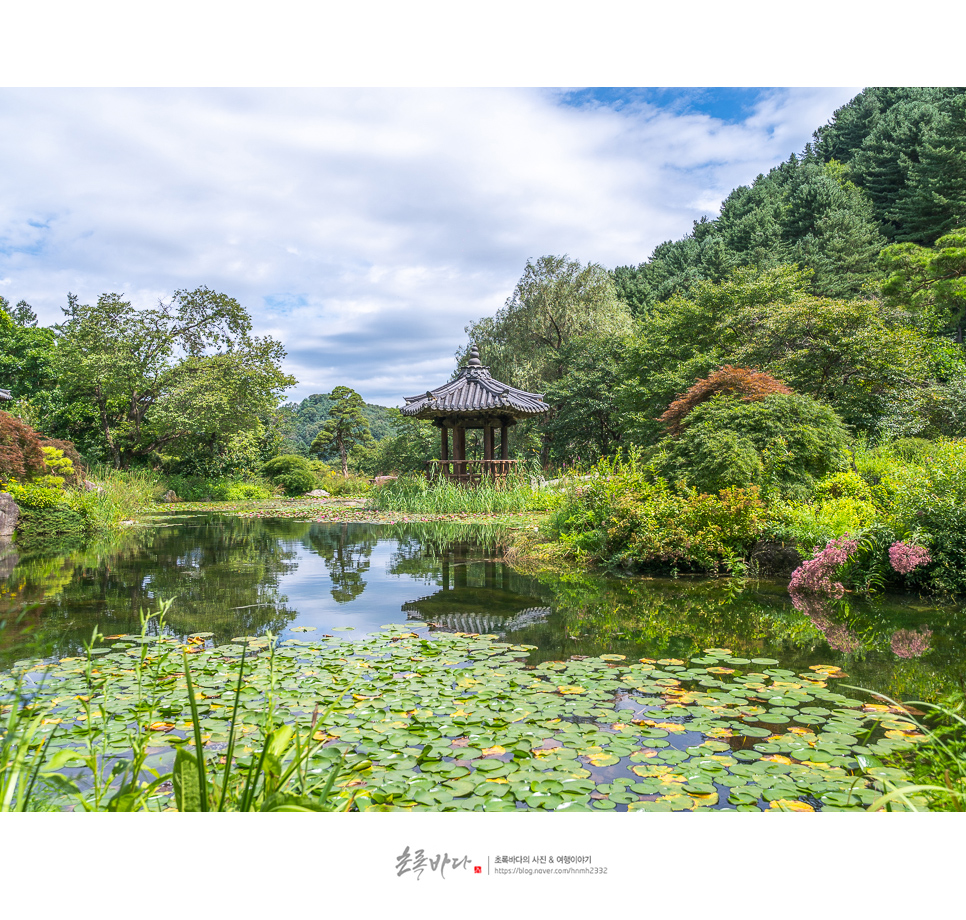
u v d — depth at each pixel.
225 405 21.72
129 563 7.87
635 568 6.92
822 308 12.98
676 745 2.48
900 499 5.89
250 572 7.14
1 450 11.48
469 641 4.13
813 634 4.22
